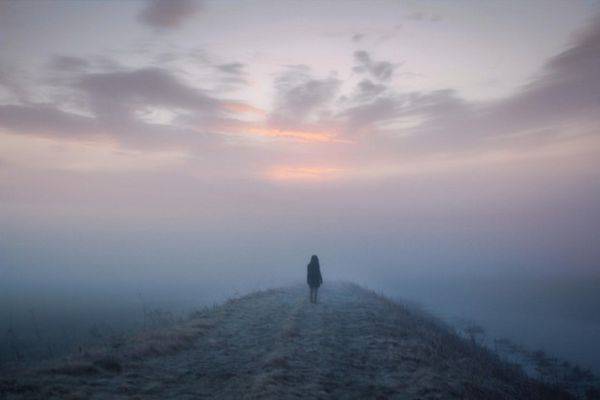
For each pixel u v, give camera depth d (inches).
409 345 561.9
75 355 436.8
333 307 897.5
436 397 372.5
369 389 385.4
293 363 443.2
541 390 536.4
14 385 327.6
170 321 722.2
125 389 346.0
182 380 383.9
